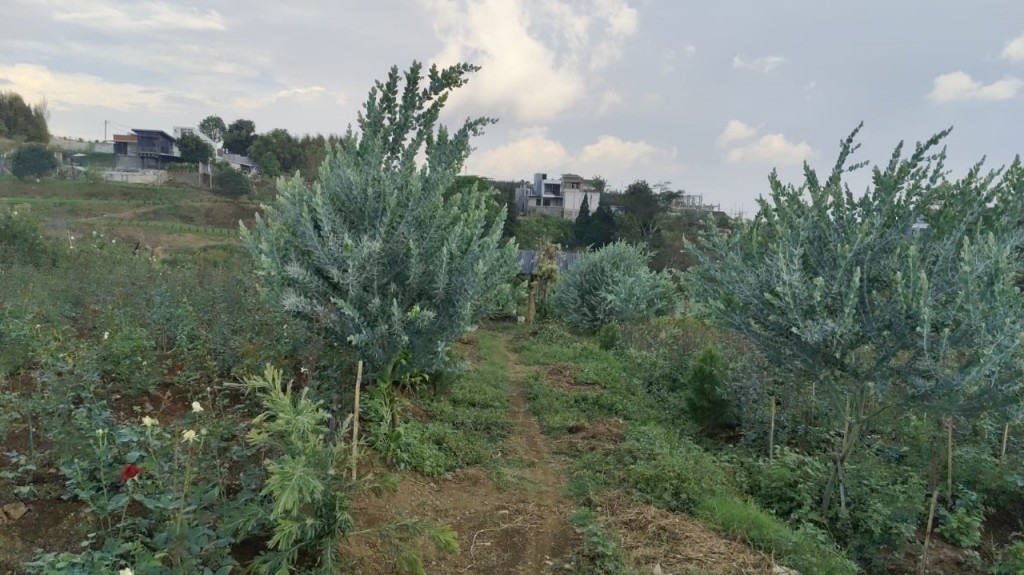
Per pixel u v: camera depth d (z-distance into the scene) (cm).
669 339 1372
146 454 390
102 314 771
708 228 725
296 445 367
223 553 354
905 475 704
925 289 505
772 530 548
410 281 648
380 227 639
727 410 881
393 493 556
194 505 357
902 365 570
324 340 659
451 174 686
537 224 4697
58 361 511
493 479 644
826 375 622
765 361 900
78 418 427
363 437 588
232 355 674
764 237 675
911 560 579
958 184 585
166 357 739
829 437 789
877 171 607
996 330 495
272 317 740
